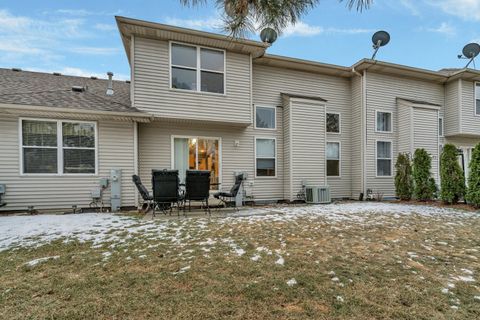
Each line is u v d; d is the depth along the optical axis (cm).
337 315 199
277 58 915
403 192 950
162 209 644
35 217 576
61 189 682
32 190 660
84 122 705
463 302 219
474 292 236
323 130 962
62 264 303
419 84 1113
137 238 404
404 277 265
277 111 966
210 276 266
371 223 521
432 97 1135
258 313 201
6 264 305
